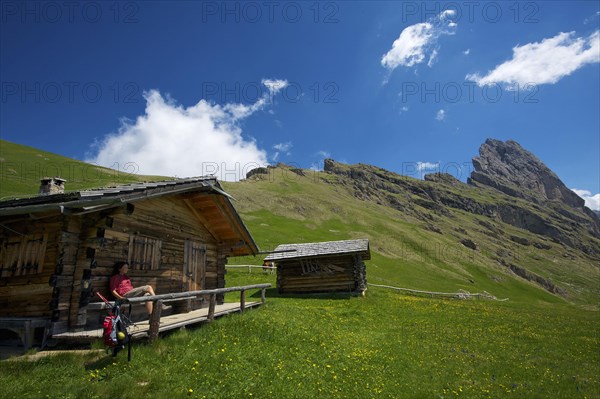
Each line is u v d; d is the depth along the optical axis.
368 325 19.31
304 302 27.22
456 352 14.90
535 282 122.38
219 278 19.48
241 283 37.69
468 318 25.02
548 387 11.49
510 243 197.88
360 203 152.00
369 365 11.66
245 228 19.00
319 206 111.81
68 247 10.84
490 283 87.56
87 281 10.95
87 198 10.04
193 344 10.47
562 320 29.42
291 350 11.56
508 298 75.50
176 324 11.22
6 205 11.28
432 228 142.88
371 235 93.88
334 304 26.72
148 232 14.13
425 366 12.52
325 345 12.84
